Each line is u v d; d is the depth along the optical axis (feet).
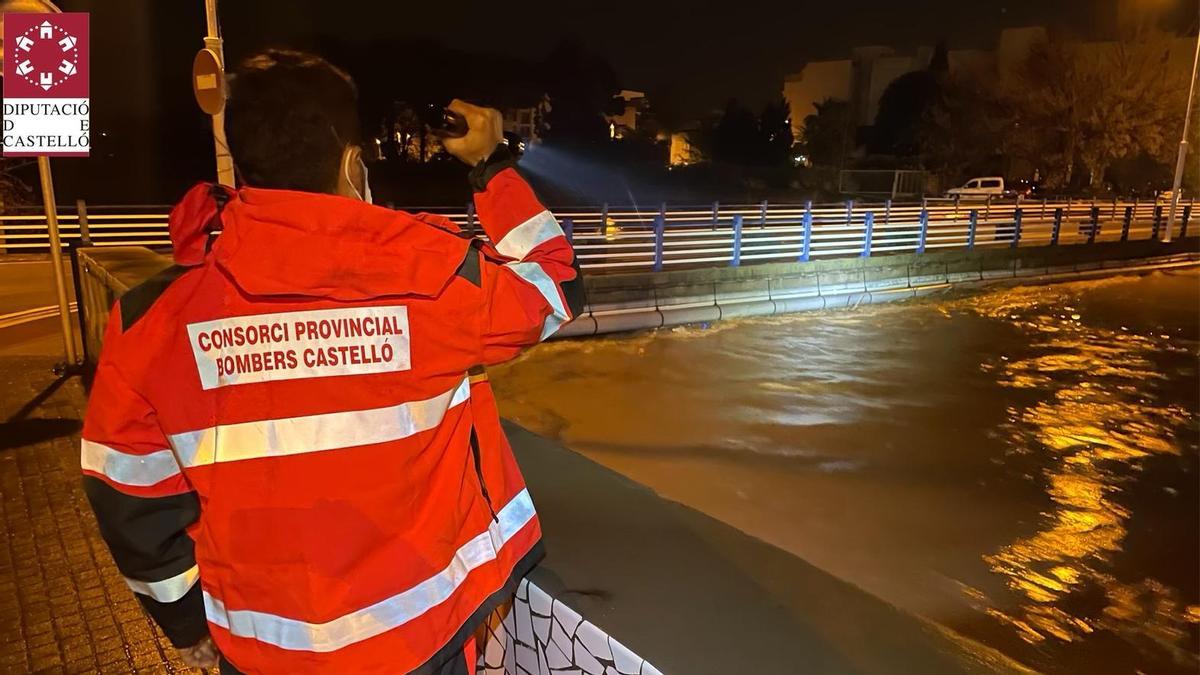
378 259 3.78
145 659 10.05
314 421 3.69
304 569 3.68
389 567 3.82
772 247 58.03
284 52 4.16
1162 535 23.84
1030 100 158.20
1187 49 154.71
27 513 14.29
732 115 170.40
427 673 4.03
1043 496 26.71
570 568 6.26
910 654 5.32
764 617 5.65
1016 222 76.02
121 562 3.92
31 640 10.42
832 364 43.60
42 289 46.19
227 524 3.70
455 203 107.34
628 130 161.68
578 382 38.24
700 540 6.84
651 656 5.10
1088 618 19.06
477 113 4.95
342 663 3.76
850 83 198.80
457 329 3.97
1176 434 34.06
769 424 33.22
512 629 6.34
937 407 36.58
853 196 154.10
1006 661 5.41
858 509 25.00
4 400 21.13
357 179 4.33
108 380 3.66
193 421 3.66
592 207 93.45
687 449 29.99
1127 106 152.66
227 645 3.93
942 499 26.07
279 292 3.63
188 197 3.80
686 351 44.86
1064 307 63.77
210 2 32.14
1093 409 37.32
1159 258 85.61
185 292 3.67
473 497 4.45
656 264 51.21
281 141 3.92
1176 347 50.88
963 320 57.36
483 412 4.84
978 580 20.74
